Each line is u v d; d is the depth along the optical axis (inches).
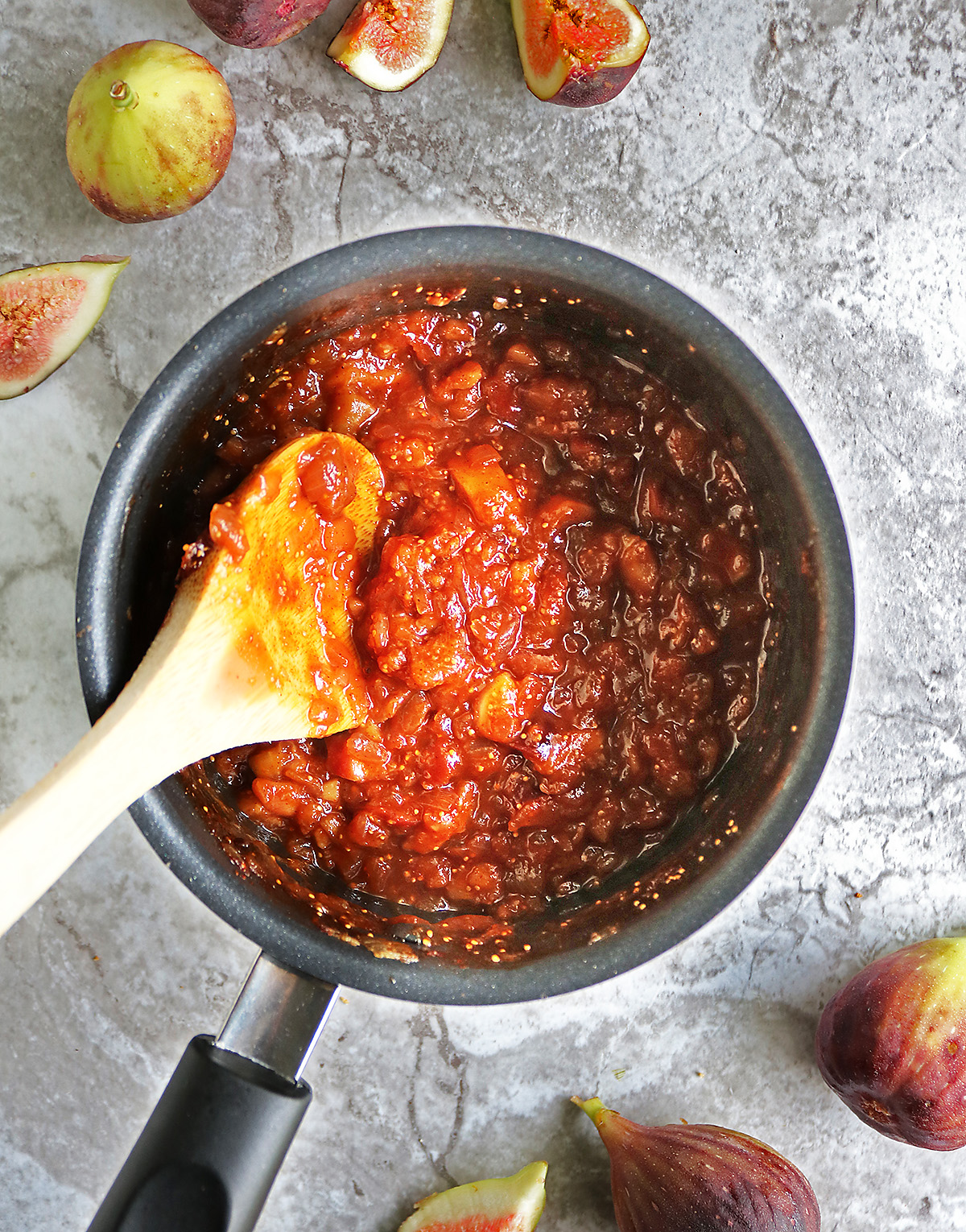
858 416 19.0
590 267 16.8
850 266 18.9
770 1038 18.9
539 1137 18.7
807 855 19.1
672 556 18.1
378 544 17.9
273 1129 16.0
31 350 17.8
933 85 18.8
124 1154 18.7
